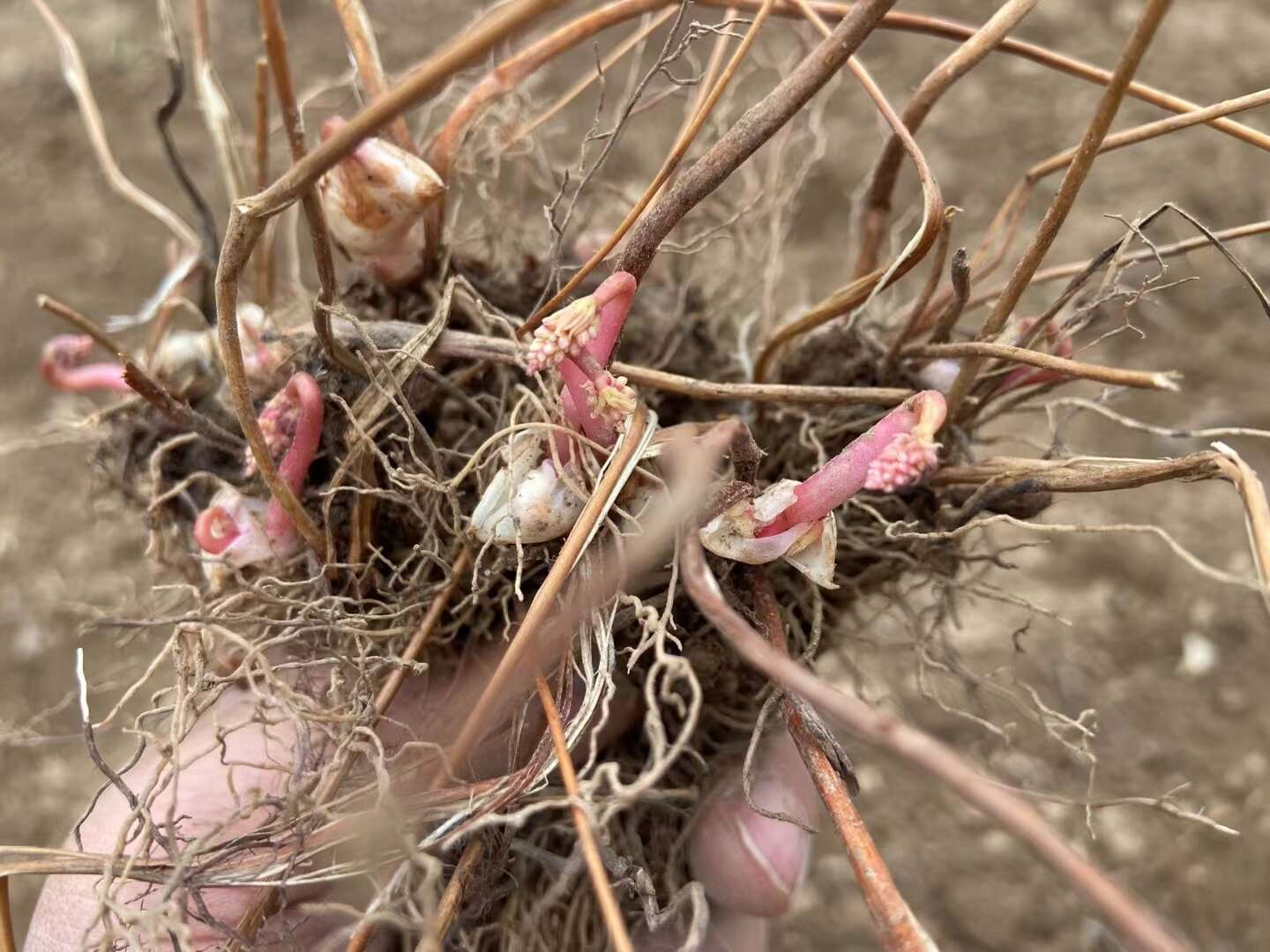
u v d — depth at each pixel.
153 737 0.12
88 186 0.47
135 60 0.50
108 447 0.17
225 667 0.16
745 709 0.17
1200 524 0.37
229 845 0.12
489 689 0.12
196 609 0.14
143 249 0.45
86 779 0.34
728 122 0.26
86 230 0.46
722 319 0.20
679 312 0.18
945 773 0.08
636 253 0.11
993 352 0.13
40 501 0.39
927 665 0.17
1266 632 0.35
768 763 0.19
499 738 0.15
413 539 0.15
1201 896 0.31
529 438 0.12
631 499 0.12
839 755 0.12
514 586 0.14
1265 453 0.37
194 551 0.17
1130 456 0.37
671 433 0.12
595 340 0.11
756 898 0.19
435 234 0.15
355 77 0.17
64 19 0.52
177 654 0.13
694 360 0.18
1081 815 0.32
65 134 0.48
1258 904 0.31
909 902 0.32
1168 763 0.33
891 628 0.27
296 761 0.14
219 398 0.16
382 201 0.13
